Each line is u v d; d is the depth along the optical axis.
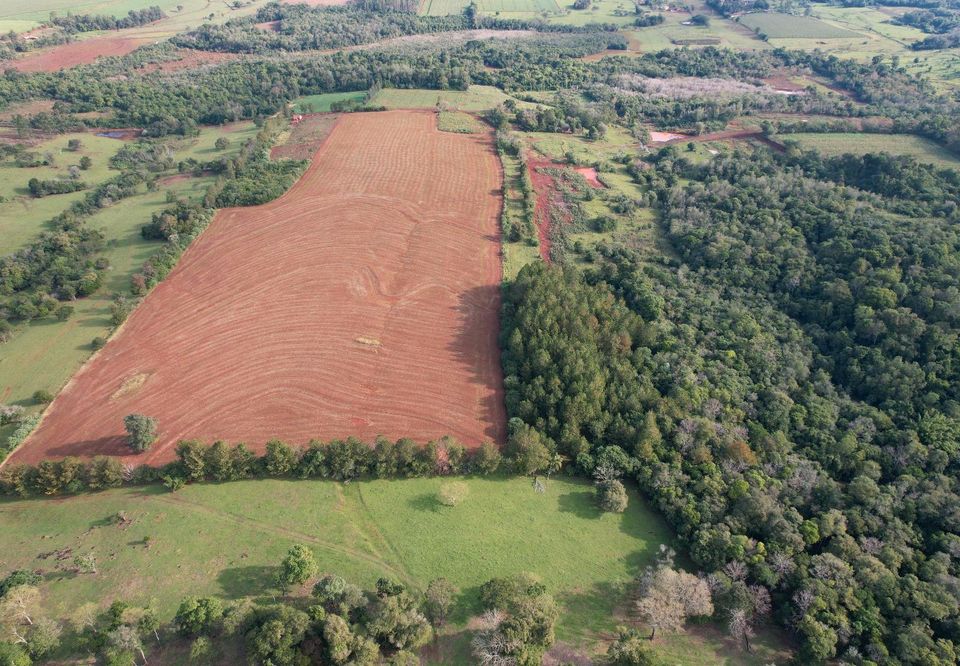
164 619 77.25
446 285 146.75
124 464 98.56
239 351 124.62
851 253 137.25
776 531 84.38
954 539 82.62
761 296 137.62
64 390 114.50
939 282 123.69
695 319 129.88
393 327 132.75
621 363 116.88
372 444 104.12
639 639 72.56
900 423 104.12
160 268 143.38
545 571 85.38
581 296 131.62
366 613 75.12
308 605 78.81
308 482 97.62
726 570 80.81
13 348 122.94
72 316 131.75
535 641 73.00
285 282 144.88
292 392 115.44
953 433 98.62
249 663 71.25
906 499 89.19
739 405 109.25
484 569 85.19
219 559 85.31
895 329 117.50
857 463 97.06
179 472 96.25
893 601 75.12
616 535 90.81
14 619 73.31
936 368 109.31
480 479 99.31
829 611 74.50
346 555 86.31
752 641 76.75
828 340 124.12
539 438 101.81
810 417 106.25
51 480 92.56
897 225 147.38
